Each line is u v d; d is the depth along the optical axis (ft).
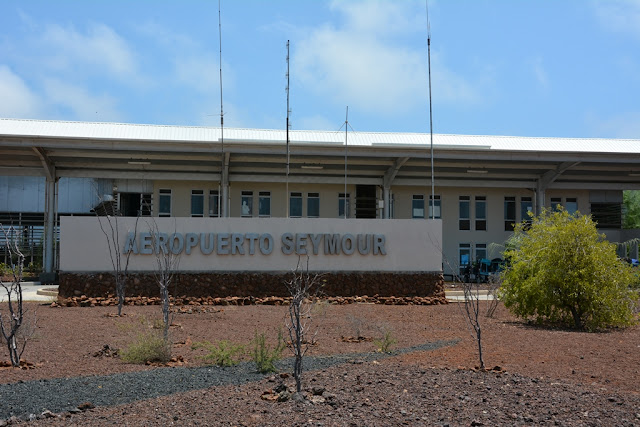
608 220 153.17
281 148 117.91
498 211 147.95
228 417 23.66
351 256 77.61
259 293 75.25
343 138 138.21
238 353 37.91
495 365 34.45
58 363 35.06
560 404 25.52
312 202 142.20
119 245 73.72
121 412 24.58
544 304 54.75
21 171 127.75
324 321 54.75
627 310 53.57
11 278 133.08
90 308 66.08
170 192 137.90
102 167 130.82
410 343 42.75
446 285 113.91
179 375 31.40
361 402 25.64
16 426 22.89
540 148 137.80
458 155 122.72
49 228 127.24
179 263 74.49
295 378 27.48
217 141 115.24
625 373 32.71
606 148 138.62
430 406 25.16
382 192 140.26
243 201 139.85
